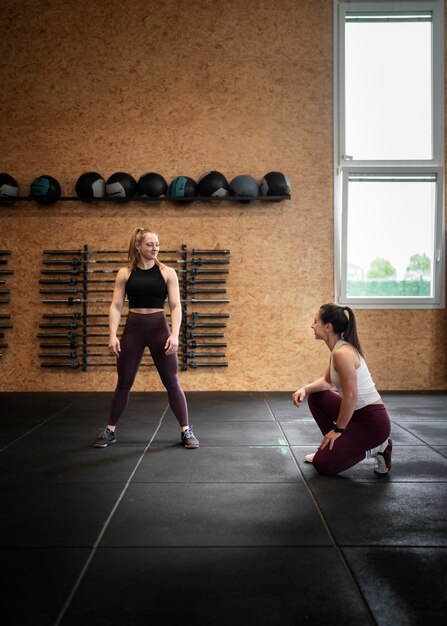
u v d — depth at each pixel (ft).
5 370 17.28
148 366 17.28
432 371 17.46
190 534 6.35
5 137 17.22
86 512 7.08
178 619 4.58
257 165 17.31
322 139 17.29
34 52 17.24
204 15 17.30
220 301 17.19
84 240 17.22
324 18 17.26
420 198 17.47
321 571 5.42
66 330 17.35
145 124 17.28
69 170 17.25
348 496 7.65
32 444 10.71
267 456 9.79
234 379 17.34
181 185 16.47
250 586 5.13
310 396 9.29
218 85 17.31
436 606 4.76
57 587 5.12
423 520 6.76
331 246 17.34
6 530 6.51
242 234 17.28
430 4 17.15
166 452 10.07
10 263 17.21
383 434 8.43
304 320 17.35
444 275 17.44
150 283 10.30
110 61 17.28
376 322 17.47
